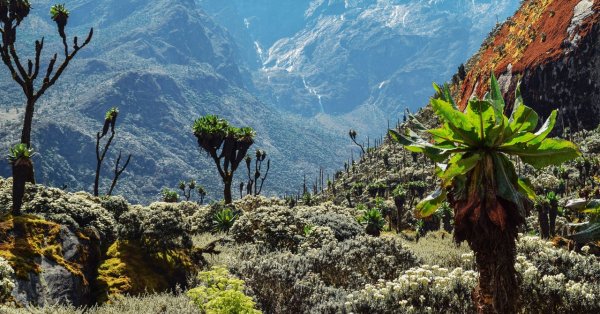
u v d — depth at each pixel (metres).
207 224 25.48
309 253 14.45
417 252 16.59
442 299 10.09
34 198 13.77
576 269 11.33
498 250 5.11
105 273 12.72
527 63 100.12
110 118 36.12
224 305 8.27
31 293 10.41
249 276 12.42
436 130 5.44
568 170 71.88
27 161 13.01
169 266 13.45
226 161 36.22
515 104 5.65
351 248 14.55
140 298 12.14
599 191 9.38
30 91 22.45
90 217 14.09
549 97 94.69
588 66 91.44
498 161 5.29
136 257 13.53
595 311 9.36
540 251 12.02
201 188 97.75
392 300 10.42
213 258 15.03
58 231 12.30
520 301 9.62
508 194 5.09
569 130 89.94
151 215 14.30
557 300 9.58
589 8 98.50
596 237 4.30
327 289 12.07
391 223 55.31
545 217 26.89
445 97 5.74
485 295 5.17
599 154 75.75
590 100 90.62
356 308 10.41
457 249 18.88
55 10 25.41
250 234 18.34
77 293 11.37
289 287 12.04
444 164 5.57
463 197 5.29
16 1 21.88
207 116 36.06
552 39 100.62
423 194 85.81
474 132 5.28
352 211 36.31
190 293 8.80
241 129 36.25
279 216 18.59
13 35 22.22
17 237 11.52
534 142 5.30
